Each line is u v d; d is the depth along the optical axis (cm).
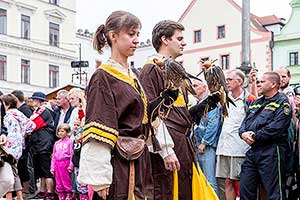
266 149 513
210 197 362
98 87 270
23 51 3403
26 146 784
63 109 770
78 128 648
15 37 3341
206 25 3750
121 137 274
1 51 3262
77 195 694
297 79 3447
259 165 516
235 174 558
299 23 3469
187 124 354
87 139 263
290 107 519
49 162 769
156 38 364
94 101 268
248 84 629
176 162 328
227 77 567
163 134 326
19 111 716
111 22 282
